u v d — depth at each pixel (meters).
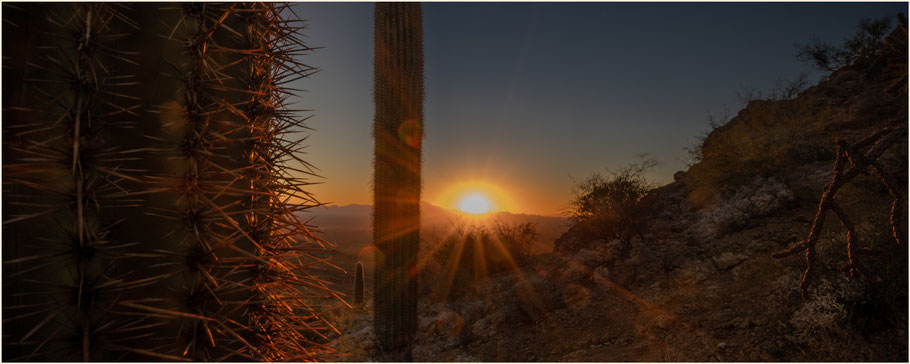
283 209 1.59
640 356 4.55
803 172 8.03
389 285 6.24
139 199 1.27
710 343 4.34
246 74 1.57
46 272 1.14
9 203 1.12
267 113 1.62
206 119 1.37
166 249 1.30
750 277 5.34
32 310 1.14
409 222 6.43
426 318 7.25
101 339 1.19
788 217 6.78
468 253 9.58
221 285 1.40
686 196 10.18
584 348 5.08
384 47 6.59
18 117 1.13
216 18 1.48
